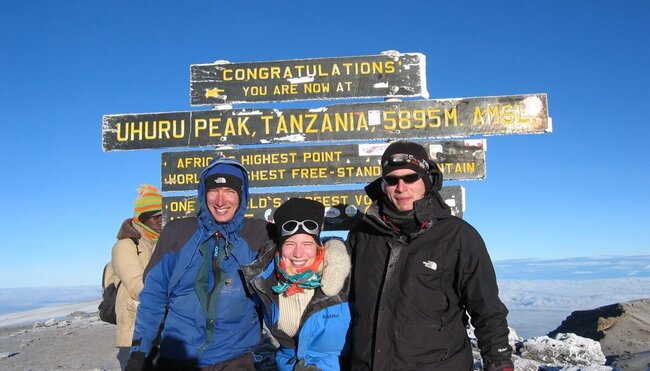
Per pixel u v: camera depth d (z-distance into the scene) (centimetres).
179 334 379
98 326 1327
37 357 921
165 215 757
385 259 330
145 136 769
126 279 480
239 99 766
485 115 734
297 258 353
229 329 383
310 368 344
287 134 755
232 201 384
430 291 317
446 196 726
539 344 762
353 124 748
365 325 328
